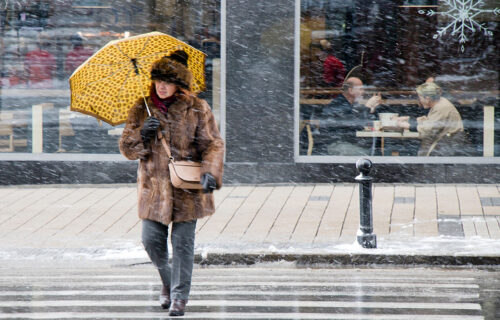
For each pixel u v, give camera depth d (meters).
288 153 39.03
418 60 39.31
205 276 24.25
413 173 39.31
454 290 22.33
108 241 28.17
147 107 19.34
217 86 39.12
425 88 39.44
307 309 20.28
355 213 32.28
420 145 39.59
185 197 19.09
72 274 24.34
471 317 19.52
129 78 19.92
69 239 28.47
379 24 39.12
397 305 20.66
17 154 39.62
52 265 25.48
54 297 21.58
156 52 19.84
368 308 20.38
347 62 39.31
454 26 39.16
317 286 22.83
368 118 39.56
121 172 39.34
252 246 26.84
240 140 38.94
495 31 39.12
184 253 19.30
